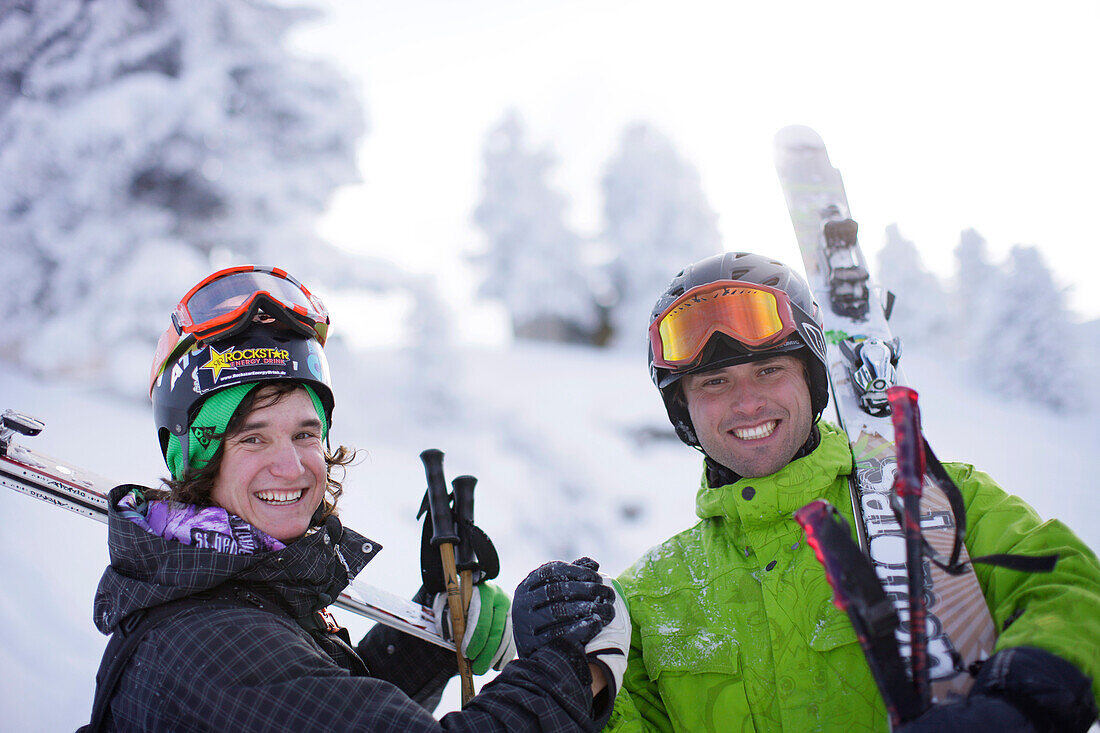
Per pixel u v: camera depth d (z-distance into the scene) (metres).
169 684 1.46
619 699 1.73
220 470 1.69
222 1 14.55
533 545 13.20
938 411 22.22
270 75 14.94
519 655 1.61
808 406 1.79
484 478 15.09
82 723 4.95
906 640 1.49
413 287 17.89
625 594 1.83
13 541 6.95
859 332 1.92
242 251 14.84
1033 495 16.11
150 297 13.18
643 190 26.58
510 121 28.09
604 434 17.89
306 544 1.65
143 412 12.77
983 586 1.56
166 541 1.56
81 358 13.05
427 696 2.01
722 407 1.74
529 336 27.31
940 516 1.63
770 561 1.68
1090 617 1.34
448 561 1.88
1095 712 1.24
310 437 1.76
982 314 24.66
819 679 1.57
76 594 6.36
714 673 1.64
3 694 5.04
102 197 13.35
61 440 11.05
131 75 13.77
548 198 27.67
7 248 13.10
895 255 29.23
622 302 26.88
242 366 1.68
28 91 13.52
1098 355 23.75
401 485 12.86
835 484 1.77
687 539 1.88
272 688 1.43
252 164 14.66
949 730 1.19
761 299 1.74
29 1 13.36
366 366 18.30
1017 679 1.24
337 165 15.67
